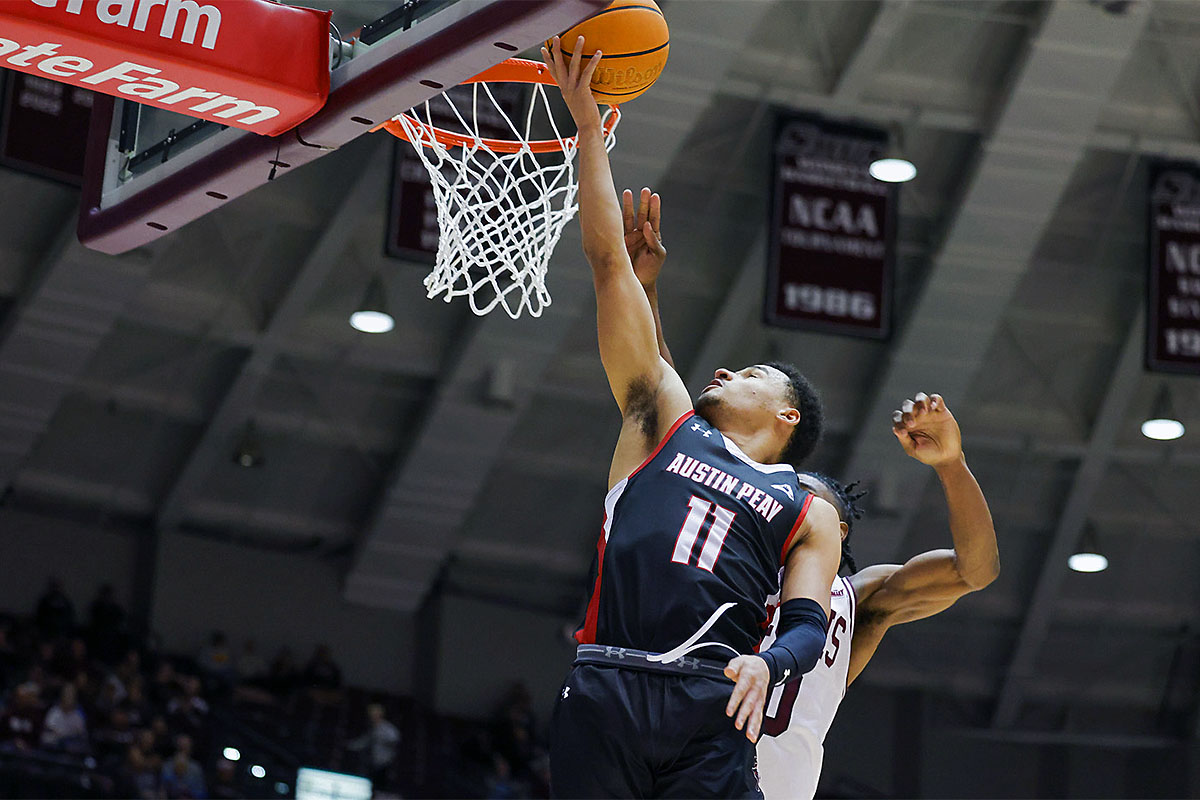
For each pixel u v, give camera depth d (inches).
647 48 146.5
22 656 634.8
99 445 715.4
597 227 114.7
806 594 104.1
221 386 706.8
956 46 612.4
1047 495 829.8
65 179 474.9
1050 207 654.5
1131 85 639.8
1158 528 857.5
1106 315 749.9
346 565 785.6
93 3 151.9
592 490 808.9
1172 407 732.7
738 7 552.1
